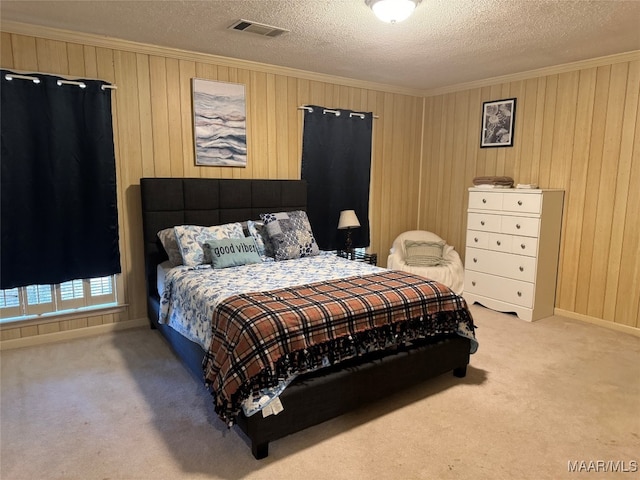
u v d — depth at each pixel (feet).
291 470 6.59
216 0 8.71
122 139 11.93
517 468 6.66
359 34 10.65
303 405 7.09
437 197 17.97
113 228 11.93
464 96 16.56
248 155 14.03
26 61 10.42
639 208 12.14
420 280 9.57
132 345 11.37
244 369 6.65
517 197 13.46
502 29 10.18
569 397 8.79
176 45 11.85
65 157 11.01
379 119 16.96
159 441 7.28
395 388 8.36
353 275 10.16
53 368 9.97
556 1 8.50
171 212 12.34
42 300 11.25
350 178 16.28
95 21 10.00
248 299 7.93
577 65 13.03
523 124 14.70
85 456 6.87
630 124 12.14
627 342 11.76
